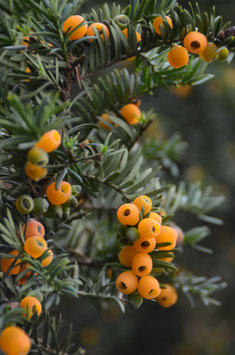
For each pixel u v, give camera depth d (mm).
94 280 448
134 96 469
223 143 1416
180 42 431
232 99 1350
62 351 401
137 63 451
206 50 423
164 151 622
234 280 1599
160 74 465
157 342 1605
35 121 375
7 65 437
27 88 424
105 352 1527
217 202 557
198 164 1400
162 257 412
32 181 403
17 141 376
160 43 431
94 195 421
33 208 398
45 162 375
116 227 507
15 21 427
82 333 1483
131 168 437
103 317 1527
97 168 424
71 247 489
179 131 1369
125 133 461
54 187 399
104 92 462
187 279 501
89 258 479
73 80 431
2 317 365
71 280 379
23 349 364
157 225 399
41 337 425
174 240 413
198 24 421
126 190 428
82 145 410
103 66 438
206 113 1384
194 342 1623
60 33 417
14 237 392
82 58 423
